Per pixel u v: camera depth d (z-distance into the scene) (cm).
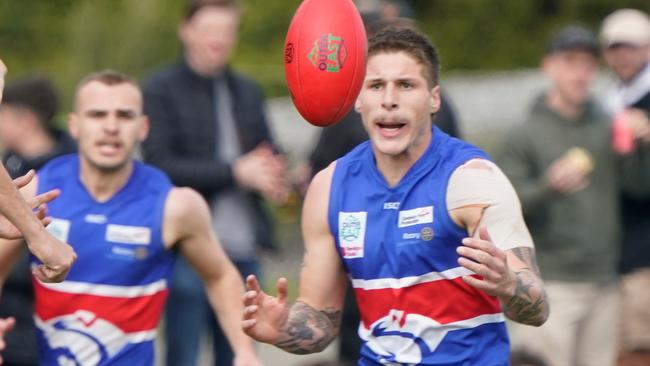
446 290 1334
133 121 1664
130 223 1641
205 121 2114
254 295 1311
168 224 1647
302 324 1370
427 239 1328
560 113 2152
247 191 2128
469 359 1338
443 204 1324
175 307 2062
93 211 1642
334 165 1402
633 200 2148
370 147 1389
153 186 1661
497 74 6888
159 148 2084
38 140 1956
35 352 1780
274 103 5288
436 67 1350
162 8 5394
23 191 1670
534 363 1712
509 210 1312
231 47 2139
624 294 2128
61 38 6594
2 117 1948
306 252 1409
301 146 4203
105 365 1642
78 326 1638
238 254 2117
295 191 2131
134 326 1650
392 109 1313
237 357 1664
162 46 5331
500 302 1340
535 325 1320
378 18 1933
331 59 1297
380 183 1359
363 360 1398
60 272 1258
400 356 1357
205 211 1670
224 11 2119
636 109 2203
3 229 1307
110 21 5312
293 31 1323
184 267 2047
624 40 2195
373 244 1353
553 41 2167
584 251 2145
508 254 1294
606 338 2175
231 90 2162
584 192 2144
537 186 2117
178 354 2067
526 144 2150
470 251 1211
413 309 1344
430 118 1359
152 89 2102
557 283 2152
